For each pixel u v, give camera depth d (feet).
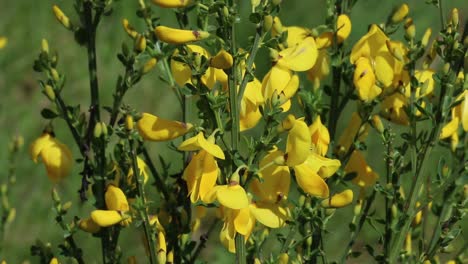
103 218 2.93
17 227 4.66
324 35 3.12
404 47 3.12
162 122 2.91
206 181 2.89
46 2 6.15
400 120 3.11
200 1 2.95
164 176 3.14
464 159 3.18
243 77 2.97
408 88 3.09
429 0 3.08
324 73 3.13
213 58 2.87
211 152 2.85
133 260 3.12
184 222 3.09
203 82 2.95
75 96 5.66
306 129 2.88
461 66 3.03
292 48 3.00
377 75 3.07
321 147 3.00
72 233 3.09
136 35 3.05
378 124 3.09
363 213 3.17
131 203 3.04
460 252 3.23
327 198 3.02
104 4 3.03
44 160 3.03
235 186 2.88
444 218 3.20
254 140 2.95
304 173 2.92
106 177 3.03
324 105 3.13
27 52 5.96
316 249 3.10
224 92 2.95
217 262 4.39
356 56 3.10
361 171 3.17
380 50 3.08
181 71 3.01
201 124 2.99
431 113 3.03
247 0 5.82
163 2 2.90
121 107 2.90
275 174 2.96
